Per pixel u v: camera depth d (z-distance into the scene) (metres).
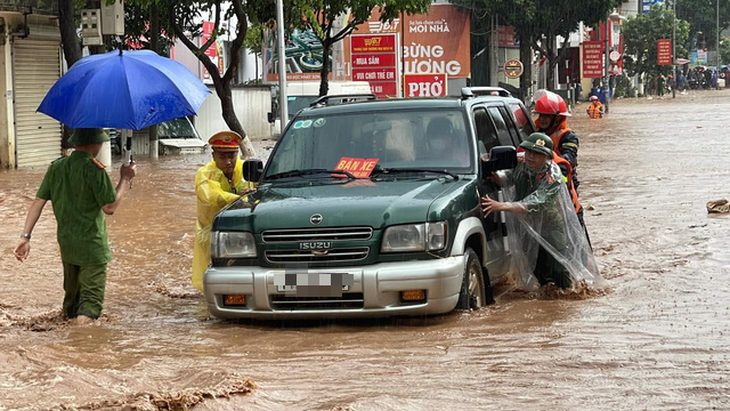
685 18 120.94
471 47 62.06
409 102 9.07
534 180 8.84
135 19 27.30
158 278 10.49
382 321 7.86
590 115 47.88
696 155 24.23
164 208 16.25
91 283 8.18
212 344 7.17
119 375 5.78
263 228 7.71
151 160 26.81
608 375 5.92
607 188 17.70
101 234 8.16
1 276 10.59
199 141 30.44
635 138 31.81
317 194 8.07
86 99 7.54
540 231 8.79
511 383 5.80
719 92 93.50
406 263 7.53
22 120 23.88
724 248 10.87
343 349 6.88
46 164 24.69
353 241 7.53
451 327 7.48
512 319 7.70
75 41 17.56
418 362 6.40
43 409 5.01
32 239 13.07
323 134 8.95
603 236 12.19
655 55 88.19
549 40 60.91
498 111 9.72
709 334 6.92
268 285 7.59
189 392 5.30
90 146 8.05
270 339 7.30
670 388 5.61
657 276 9.46
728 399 5.39
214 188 8.70
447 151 8.62
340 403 5.34
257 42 47.16
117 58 7.74
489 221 8.66
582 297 8.69
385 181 8.34
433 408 5.30
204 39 44.22
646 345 6.64
